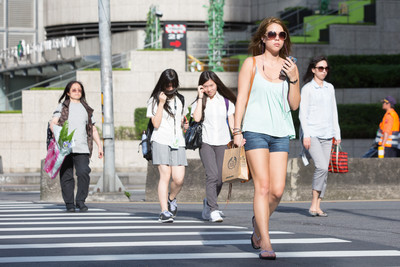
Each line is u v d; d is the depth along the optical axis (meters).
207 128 14.38
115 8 52.12
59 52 45.38
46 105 40.78
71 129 16.34
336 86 38.69
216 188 14.48
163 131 14.02
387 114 24.67
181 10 51.44
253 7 52.75
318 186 15.23
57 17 54.66
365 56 39.62
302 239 11.48
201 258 9.56
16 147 40.84
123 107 40.69
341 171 15.48
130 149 38.56
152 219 14.74
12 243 11.02
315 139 15.20
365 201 19.48
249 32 50.88
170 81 13.89
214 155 14.41
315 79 15.29
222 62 41.66
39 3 56.41
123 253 10.02
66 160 16.56
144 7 51.66
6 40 55.94
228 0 52.34
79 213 16.17
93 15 52.84
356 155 36.50
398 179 20.67
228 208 17.44
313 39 43.19
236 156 9.48
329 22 44.31
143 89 40.62
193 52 48.66
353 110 36.94
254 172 9.37
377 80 38.31
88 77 40.50
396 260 9.48
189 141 14.31
